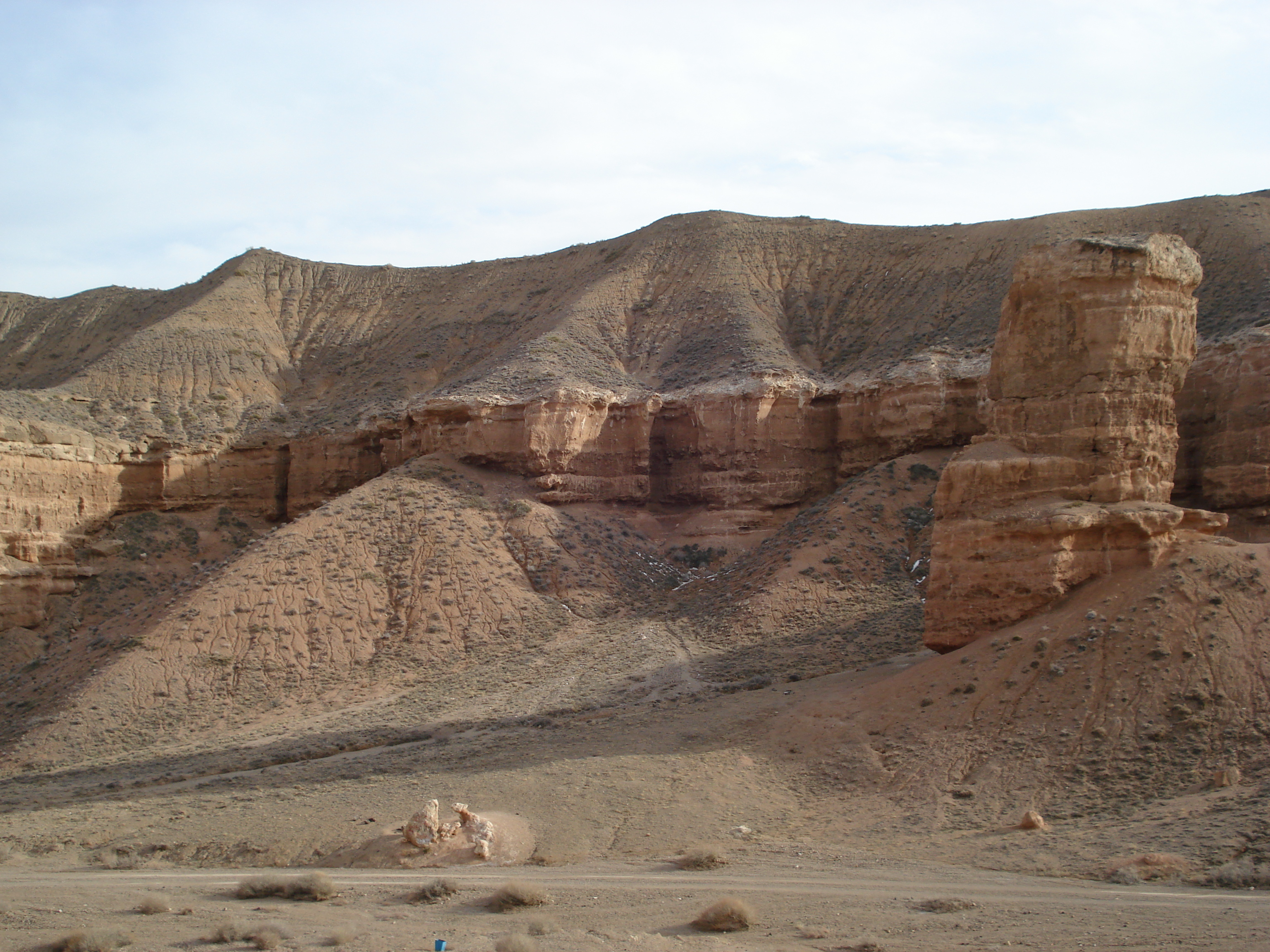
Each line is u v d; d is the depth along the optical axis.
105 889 27.92
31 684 55.75
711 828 30.23
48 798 39.88
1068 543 36.25
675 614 57.88
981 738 32.12
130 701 50.34
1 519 69.75
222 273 112.69
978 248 84.25
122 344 95.38
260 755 43.72
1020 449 38.06
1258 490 48.84
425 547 61.94
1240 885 22.50
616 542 67.25
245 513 82.44
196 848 32.22
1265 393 49.53
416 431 74.38
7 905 25.88
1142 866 23.78
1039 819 27.66
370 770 38.97
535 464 69.50
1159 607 33.62
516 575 61.56
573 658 53.09
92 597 71.31
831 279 89.31
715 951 20.31
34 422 74.62
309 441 81.88
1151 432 37.44
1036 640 34.69
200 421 86.69
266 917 24.42
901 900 23.14
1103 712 31.23
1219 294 63.91
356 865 30.19
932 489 62.72
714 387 72.06
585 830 30.61
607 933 22.03
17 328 119.19
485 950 21.09
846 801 31.23
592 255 102.69
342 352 100.94
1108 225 78.94
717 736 36.81
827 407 70.69
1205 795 27.27
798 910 22.97
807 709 37.41
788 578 55.97
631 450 72.00
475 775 35.47
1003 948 19.48
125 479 79.12
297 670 53.50
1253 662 31.14
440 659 54.94
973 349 69.88
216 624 55.09
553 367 77.56
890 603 53.38
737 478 69.44
